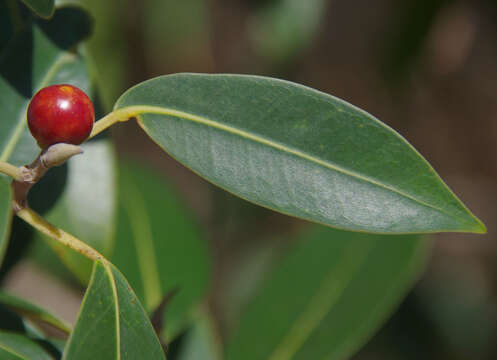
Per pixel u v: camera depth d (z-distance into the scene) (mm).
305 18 495
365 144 231
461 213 226
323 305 319
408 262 318
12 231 294
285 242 611
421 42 587
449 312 714
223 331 566
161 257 330
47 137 226
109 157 281
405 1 576
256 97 235
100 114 273
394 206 230
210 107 236
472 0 729
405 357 659
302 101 233
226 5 732
